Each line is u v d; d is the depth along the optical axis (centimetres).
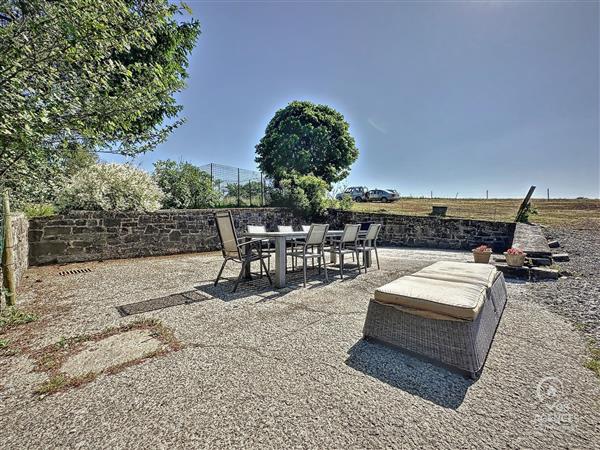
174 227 728
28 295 349
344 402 147
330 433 124
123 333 235
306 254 414
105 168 676
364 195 1734
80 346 211
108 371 176
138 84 367
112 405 143
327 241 544
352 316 278
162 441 119
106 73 308
